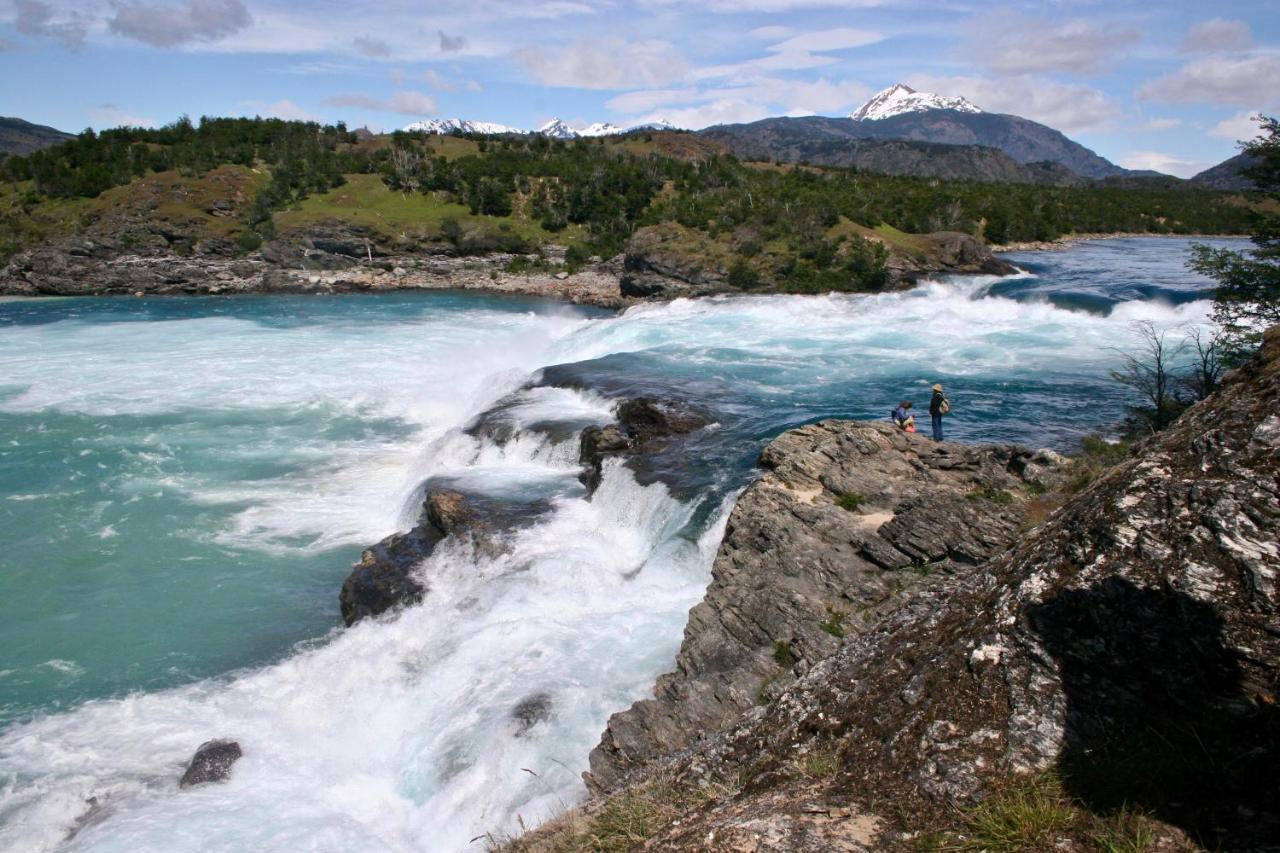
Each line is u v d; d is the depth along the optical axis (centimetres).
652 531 1883
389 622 1692
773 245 6706
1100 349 3444
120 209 8588
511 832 1038
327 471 2659
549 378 3166
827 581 1319
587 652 1412
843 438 1766
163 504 2386
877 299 5400
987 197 10488
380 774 1291
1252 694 465
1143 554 554
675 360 3416
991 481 1562
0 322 5559
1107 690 516
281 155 10556
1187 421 664
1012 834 458
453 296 7200
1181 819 434
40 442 2897
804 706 718
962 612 656
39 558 2062
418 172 10356
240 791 1259
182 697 1533
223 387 3600
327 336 4897
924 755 544
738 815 579
